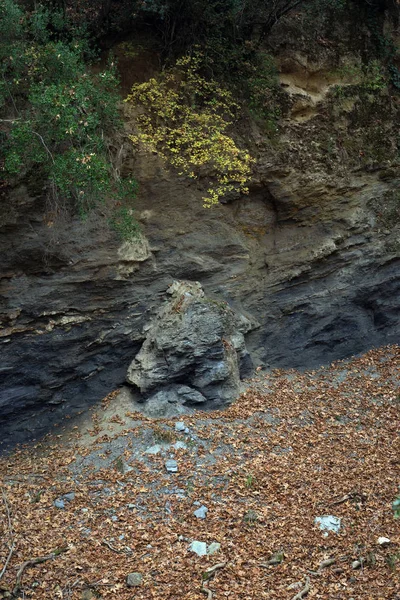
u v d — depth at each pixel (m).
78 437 11.00
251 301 12.84
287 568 8.09
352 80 14.16
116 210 11.70
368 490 9.40
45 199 11.12
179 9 12.41
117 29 12.40
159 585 7.86
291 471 9.94
